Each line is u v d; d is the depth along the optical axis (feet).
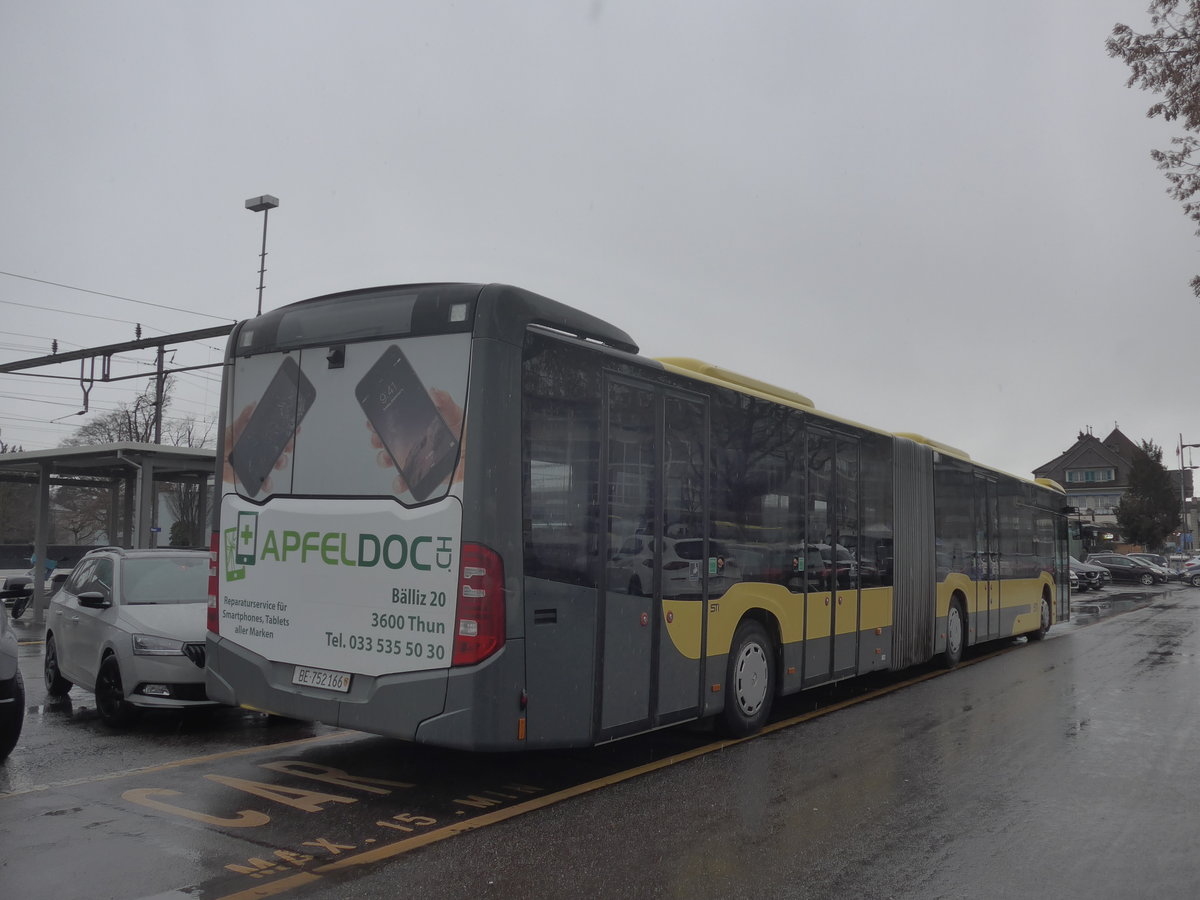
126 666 26.55
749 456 27.22
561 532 19.84
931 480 41.98
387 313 20.12
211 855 16.43
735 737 26.89
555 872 15.98
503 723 18.25
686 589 24.02
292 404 21.56
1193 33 37.32
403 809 19.48
